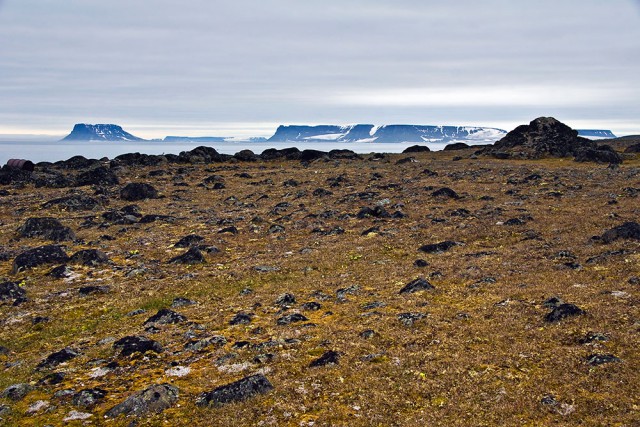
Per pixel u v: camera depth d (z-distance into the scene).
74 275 34.09
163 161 112.94
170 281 31.77
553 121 112.94
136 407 15.34
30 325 24.92
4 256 39.44
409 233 41.44
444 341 19.08
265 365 18.33
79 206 62.00
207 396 15.86
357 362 17.89
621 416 13.05
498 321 20.64
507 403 14.31
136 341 20.89
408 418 13.99
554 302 21.58
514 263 29.91
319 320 23.09
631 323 18.59
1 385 17.70
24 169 96.56
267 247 40.47
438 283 27.39
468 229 40.91
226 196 70.56
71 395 16.69
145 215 55.09
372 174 85.62
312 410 14.91
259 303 26.03
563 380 15.30
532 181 65.69
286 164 114.44
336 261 34.56
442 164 99.25
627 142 139.88
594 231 36.34
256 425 14.24
